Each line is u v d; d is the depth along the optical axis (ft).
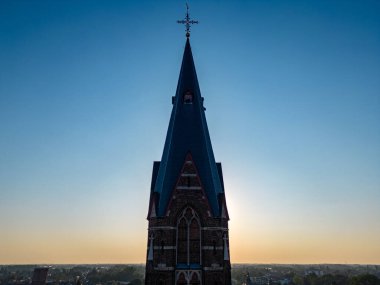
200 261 172.45
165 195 181.16
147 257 177.99
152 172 209.67
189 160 186.50
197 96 208.33
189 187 181.16
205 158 191.83
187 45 222.28
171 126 203.51
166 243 172.04
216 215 179.01
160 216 176.24
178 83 215.51
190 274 169.58
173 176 184.96
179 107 204.23
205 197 179.93
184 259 172.45
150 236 177.88
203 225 175.83
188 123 199.62
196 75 217.77
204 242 173.37
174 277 168.76
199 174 185.06
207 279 168.76
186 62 216.54
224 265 172.76
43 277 529.45
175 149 192.24
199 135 197.06
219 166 212.43
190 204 178.70
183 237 175.01
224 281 170.81
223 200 182.91
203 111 212.23
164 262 169.58
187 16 228.02
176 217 176.55
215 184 189.78
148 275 170.19
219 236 176.14
